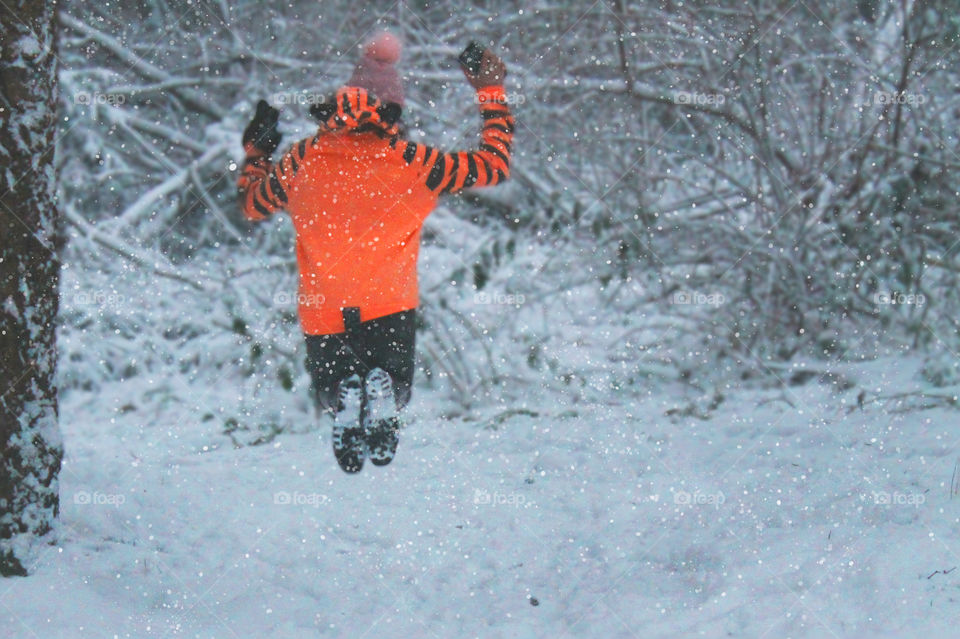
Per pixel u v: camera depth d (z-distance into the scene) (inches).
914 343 347.9
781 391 319.0
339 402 172.9
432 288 374.9
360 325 175.0
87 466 255.6
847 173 374.0
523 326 379.6
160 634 151.9
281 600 167.8
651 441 269.3
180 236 445.1
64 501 210.8
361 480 242.2
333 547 194.9
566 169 414.3
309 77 446.6
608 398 338.0
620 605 159.9
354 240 171.8
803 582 157.8
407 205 172.9
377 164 171.3
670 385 349.7
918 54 368.8
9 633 145.5
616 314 383.9
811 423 270.4
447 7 452.1
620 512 208.7
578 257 394.9
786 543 174.6
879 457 232.2
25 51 165.0
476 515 212.7
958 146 367.2
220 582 173.8
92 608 156.8
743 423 280.7
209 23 453.7
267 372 367.2
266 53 440.5
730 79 391.9
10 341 168.6
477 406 341.1
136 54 451.2
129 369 382.9
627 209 391.2
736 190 395.5
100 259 400.2
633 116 417.1
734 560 170.9
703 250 386.6
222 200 446.9
